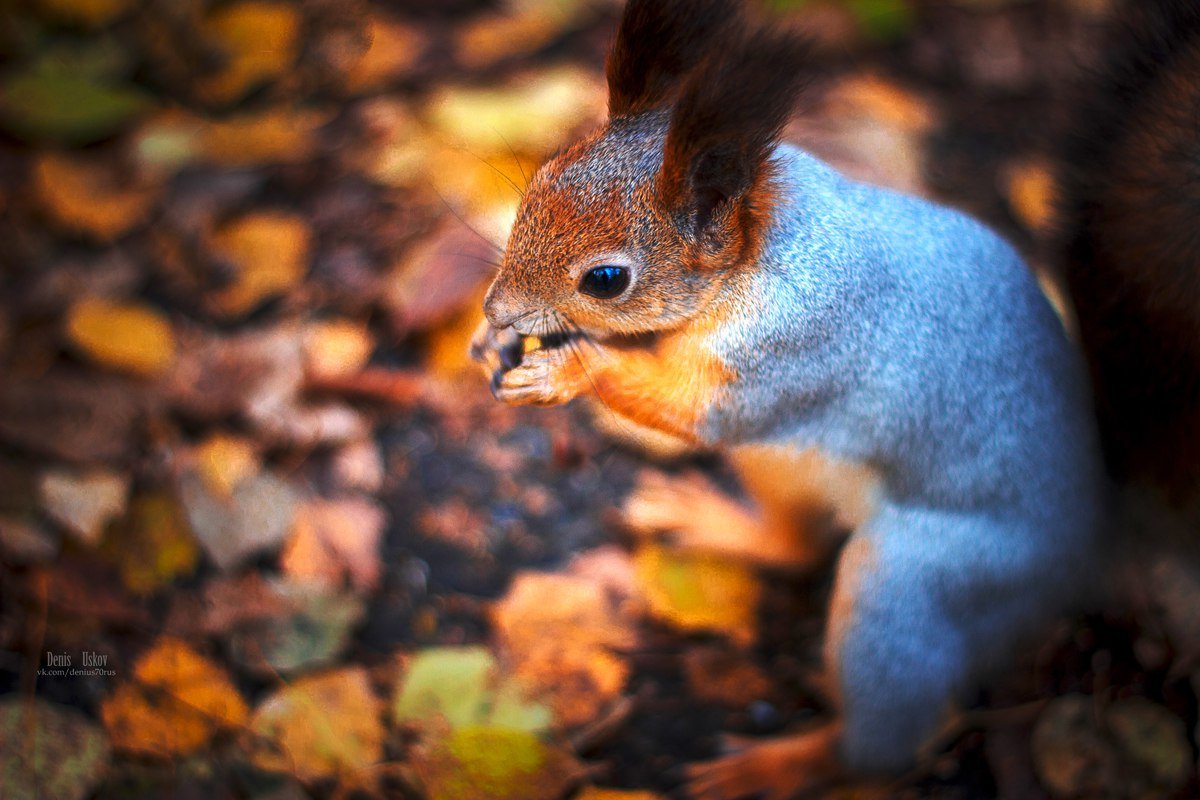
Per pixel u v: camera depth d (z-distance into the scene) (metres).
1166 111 0.61
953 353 0.60
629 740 0.65
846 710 0.62
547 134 0.73
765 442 0.61
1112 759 0.64
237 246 0.72
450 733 0.63
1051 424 0.61
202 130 0.74
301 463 0.68
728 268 0.59
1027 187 0.74
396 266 0.72
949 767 0.64
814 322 0.59
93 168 0.73
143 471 0.67
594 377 0.60
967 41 0.79
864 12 0.78
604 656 0.66
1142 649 0.66
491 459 0.69
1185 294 0.60
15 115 0.73
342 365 0.70
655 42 0.59
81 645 0.64
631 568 0.67
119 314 0.70
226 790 0.62
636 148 0.59
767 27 0.58
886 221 0.60
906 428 0.61
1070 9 0.79
